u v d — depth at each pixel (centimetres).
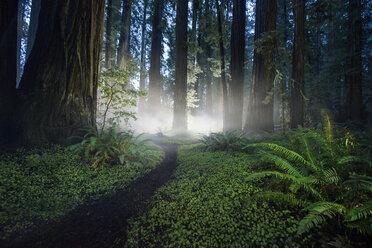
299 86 864
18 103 453
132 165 483
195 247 233
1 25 434
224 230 259
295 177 264
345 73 1146
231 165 500
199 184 406
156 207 324
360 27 1116
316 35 1642
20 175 337
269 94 795
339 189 271
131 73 637
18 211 266
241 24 1078
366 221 193
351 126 920
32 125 440
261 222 264
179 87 1351
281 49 759
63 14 482
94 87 574
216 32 1323
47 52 471
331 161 329
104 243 236
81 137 486
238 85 1070
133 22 2231
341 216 238
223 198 335
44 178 349
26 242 223
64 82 484
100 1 573
